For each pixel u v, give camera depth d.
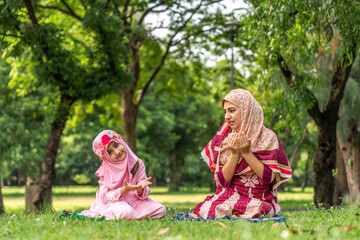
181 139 43.19
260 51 11.83
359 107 15.10
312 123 21.41
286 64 13.23
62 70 15.13
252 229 4.63
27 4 14.70
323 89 15.19
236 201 5.97
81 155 44.72
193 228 4.79
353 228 5.02
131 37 20.22
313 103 13.51
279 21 9.77
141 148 37.75
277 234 4.32
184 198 27.42
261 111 6.11
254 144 5.97
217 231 4.56
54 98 16.97
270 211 5.92
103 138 6.21
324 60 14.58
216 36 20.69
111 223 5.27
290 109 13.31
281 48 11.59
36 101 28.66
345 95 15.11
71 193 39.97
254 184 6.05
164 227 5.02
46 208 7.73
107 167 6.37
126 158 6.36
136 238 4.24
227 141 5.83
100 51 15.90
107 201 6.24
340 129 15.54
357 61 14.32
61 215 6.16
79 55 17.62
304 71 13.74
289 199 24.81
